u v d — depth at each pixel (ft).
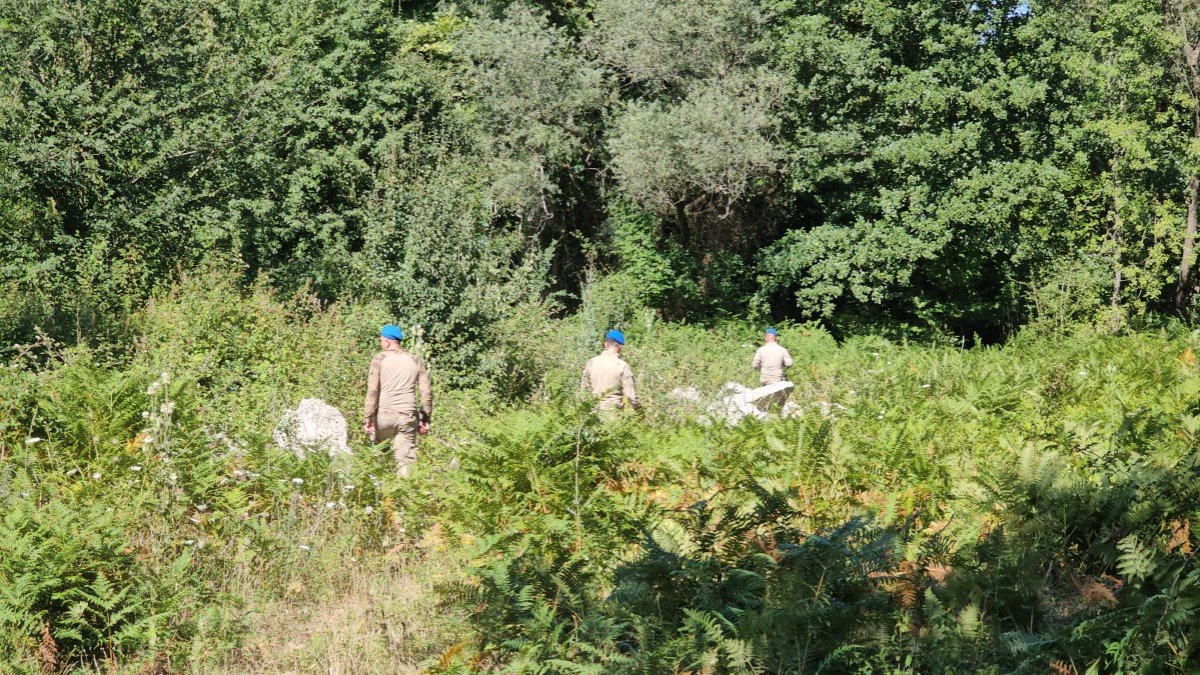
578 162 115.85
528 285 67.82
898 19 98.48
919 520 24.85
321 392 47.34
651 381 56.39
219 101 72.49
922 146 96.48
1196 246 98.17
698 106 95.71
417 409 36.91
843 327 107.55
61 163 61.26
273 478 28.60
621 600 18.51
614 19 103.71
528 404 55.16
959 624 17.74
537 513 24.93
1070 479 23.16
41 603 19.85
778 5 103.35
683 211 106.52
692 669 16.89
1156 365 49.83
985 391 39.63
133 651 19.76
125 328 52.70
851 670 16.85
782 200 113.50
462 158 81.00
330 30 98.73
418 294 58.13
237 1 81.66
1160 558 18.92
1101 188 100.07
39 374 36.27
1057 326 95.91
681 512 24.12
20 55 63.57
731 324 101.14
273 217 82.02
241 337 53.62
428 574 22.81
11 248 62.49
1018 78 94.99
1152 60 94.99
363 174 93.30
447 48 111.34
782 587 17.81
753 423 33.19
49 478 26.86
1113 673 16.70
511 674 16.99
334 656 19.47
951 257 105.09
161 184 68.44
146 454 27.22
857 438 31.17
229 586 22.97
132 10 66.69
